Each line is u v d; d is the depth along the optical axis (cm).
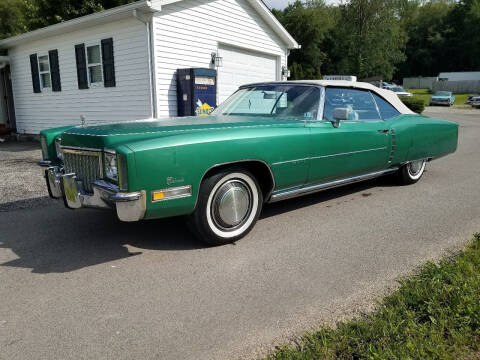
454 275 273
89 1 1789
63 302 265
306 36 4994
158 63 895
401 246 354
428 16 7125
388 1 4094
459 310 231
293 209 472
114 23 941
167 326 236
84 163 337
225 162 332
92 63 1037
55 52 1128
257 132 357
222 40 1067
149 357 209
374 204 491
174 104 948
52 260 334
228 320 241
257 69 1240
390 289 275
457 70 6881
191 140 315
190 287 283
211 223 344
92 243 371
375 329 219
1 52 1380
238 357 208
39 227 419
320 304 258
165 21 898
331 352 205
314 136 399
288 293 273
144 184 294
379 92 520
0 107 1418
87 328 236
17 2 2636
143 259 333
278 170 372
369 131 464
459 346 207
